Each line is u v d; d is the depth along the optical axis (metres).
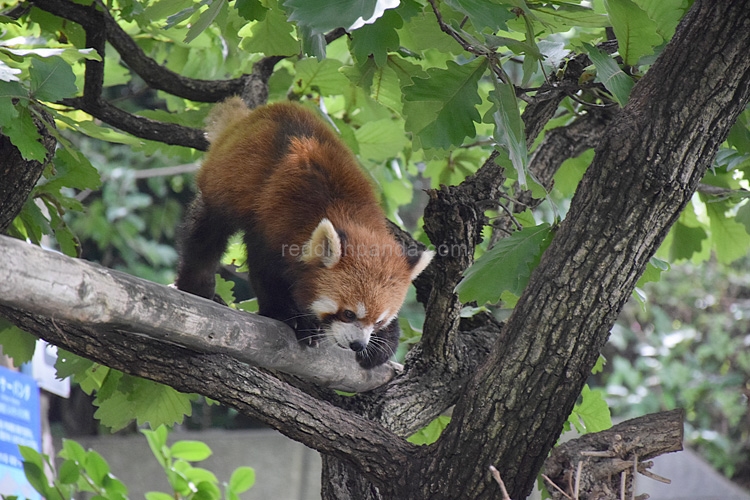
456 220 7.15
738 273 20.28
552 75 7.53
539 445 6.64
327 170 8.20
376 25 6.20
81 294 5.27
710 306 20.28
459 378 8.34
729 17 6.07
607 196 6.29
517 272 6.98
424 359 8.35
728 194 8.86
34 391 10.62
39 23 8.66
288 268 8.14
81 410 19.88
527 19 6.72
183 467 9.18
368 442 7.01
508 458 6.65
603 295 6.36
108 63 11.73
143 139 9.53
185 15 6.98
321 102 9.87
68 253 7.96
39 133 6.29
